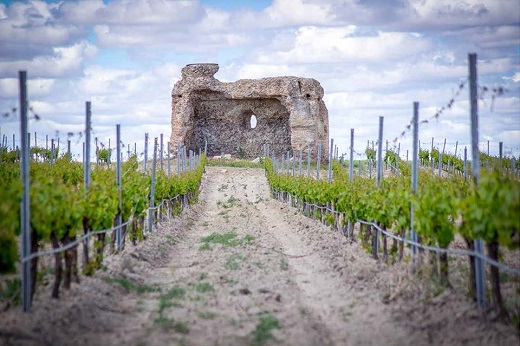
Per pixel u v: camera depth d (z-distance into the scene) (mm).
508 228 10539
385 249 16953
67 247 12648
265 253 19562
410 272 13500
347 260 17375
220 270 16422
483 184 11078
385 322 11281
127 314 12023
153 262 17828
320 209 27031
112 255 17234
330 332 10938
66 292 12625
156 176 25438
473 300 12016
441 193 14016
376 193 17719
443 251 12930
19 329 9766
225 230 26250
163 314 11852
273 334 10570
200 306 12562
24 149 11367
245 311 12219
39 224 11852
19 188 11969
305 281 15445
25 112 11445
